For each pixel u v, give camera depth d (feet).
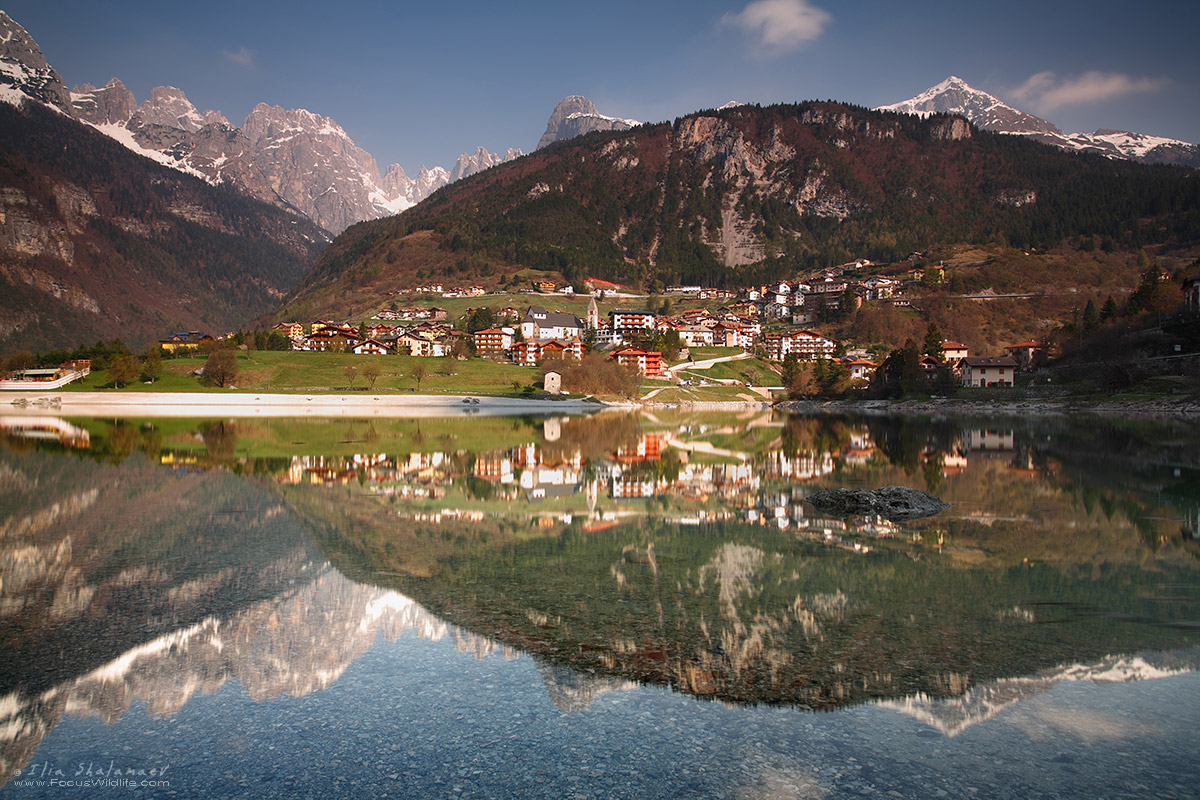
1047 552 68.13
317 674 38.99
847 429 271.69
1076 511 90.74
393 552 67.51
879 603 51.19
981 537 75.00
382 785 28.07
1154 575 58.95
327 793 27.53
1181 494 104.73
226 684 37.37
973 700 35.35
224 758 30.19
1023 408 386.73
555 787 27.78
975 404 430.20
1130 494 104.63
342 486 113.09
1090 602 51.37
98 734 32.24
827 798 26.84
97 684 37.55
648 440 221.05
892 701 35.32
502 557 65.72
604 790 27.50
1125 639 43.68
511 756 30.17
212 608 50.01
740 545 71.31
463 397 469.16
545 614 48.80
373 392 474.90
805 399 603.67
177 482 114.83
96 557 64.39
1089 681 37.47
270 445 187.11
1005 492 107.45
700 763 29.53
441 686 37.11
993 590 54.60
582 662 40.37
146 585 55.62
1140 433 221.46
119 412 359.87
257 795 27.45
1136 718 33.32
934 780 28.25
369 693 36.37
